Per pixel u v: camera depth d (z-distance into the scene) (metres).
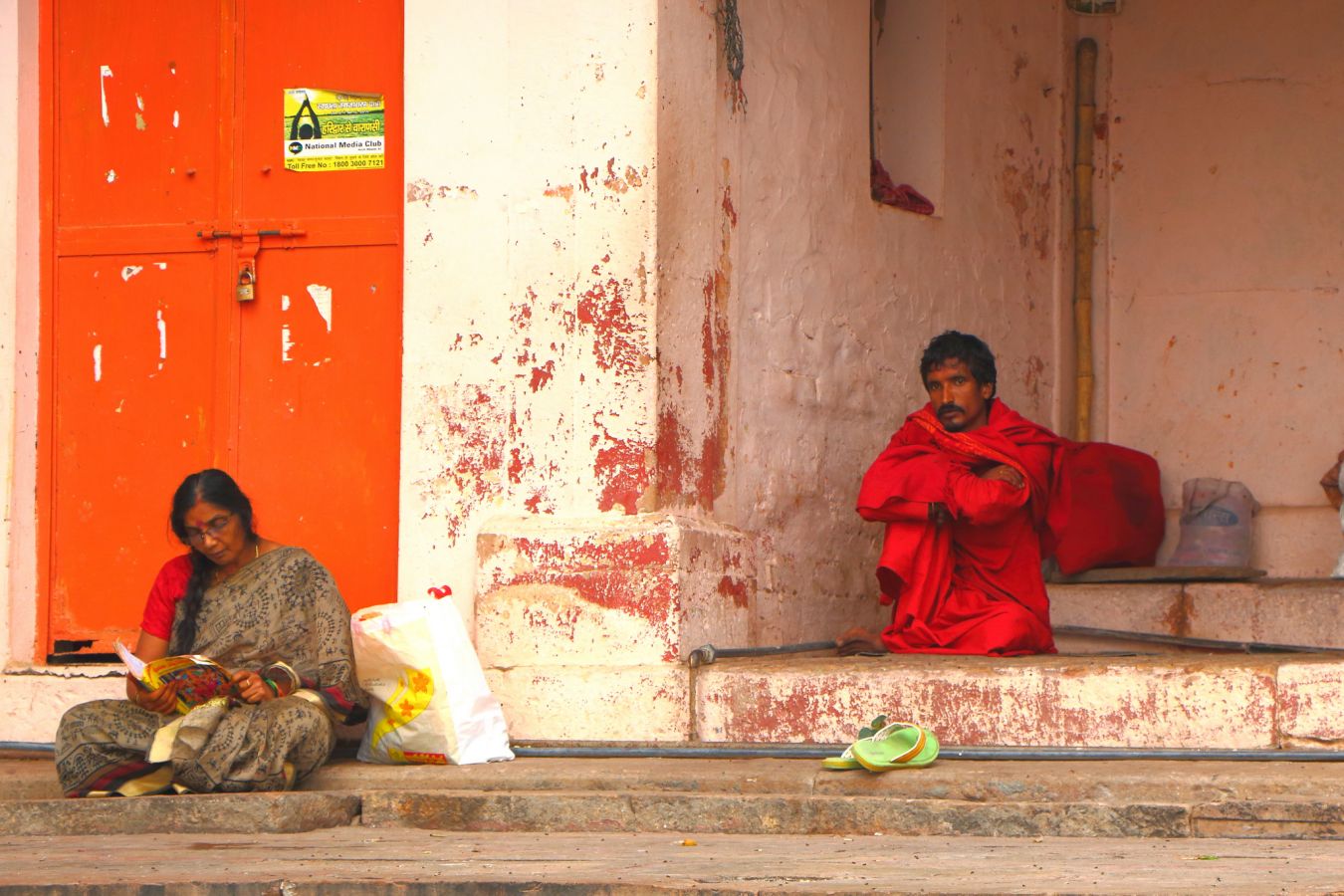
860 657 13.43
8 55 14.30
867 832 10.41
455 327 13.39
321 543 13.91
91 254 14.33
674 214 13.26
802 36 15.22
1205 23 18.14
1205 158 18.11
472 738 12.11
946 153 16.95
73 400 14.32
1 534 14.09
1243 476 17.78
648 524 12.79
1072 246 18.47
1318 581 15.93
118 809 11.05
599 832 10.80
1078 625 16.27
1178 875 8.36
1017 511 14.41
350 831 10.94
